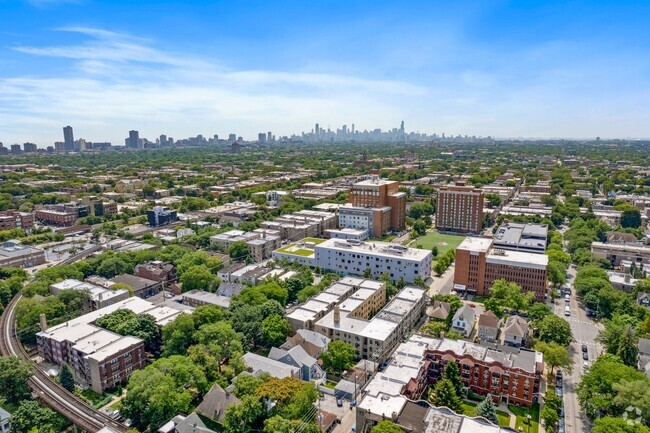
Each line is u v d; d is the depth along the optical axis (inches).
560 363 5782.5
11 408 5191.9
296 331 6815.9
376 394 4896.7
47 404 5098.4
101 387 5595.5
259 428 4847.4
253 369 5649.6
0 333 6865.2
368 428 4598.9
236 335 6176.2
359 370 5880.9
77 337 6245.1
